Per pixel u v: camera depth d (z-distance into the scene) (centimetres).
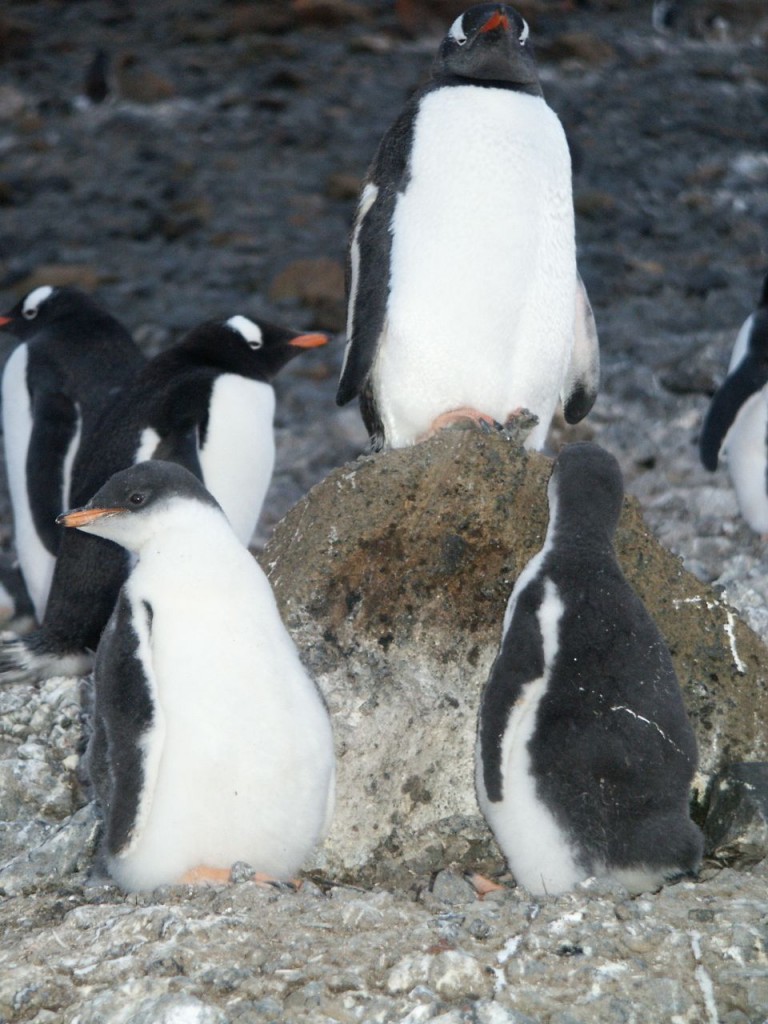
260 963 895
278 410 2691
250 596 1027
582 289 1356
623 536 1187
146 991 868
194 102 5244
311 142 4766
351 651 1173
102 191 4362
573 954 894
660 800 1005
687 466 2216
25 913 1054
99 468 1622
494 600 1184
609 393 2536
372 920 939
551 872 1020
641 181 4253
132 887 1036
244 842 1023
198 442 1622
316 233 3925
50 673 1590
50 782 1295
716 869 1072
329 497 1201
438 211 1220
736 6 6350
